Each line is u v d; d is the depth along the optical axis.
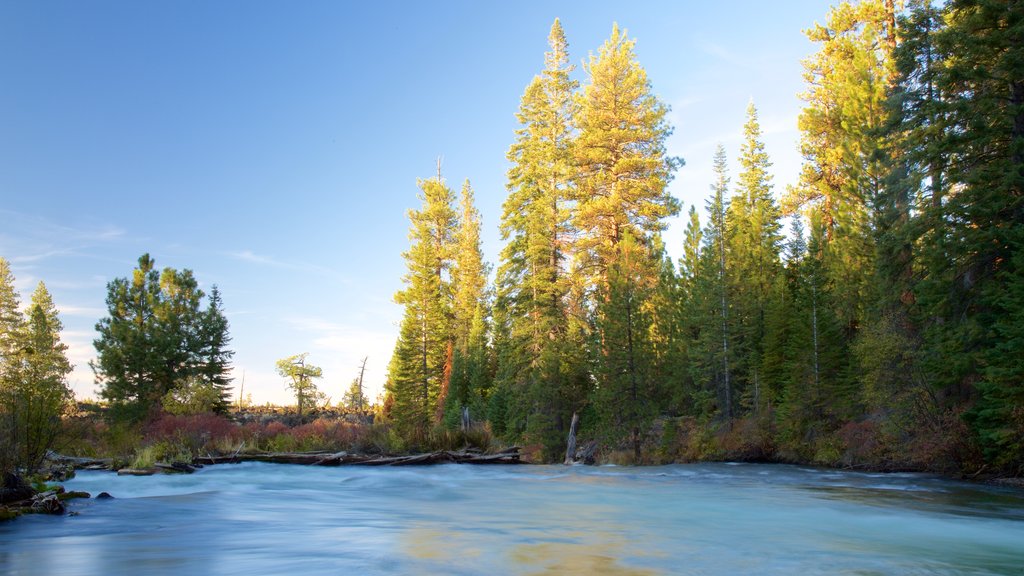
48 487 14.63
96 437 30.00
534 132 48.78
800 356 32.62
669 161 46.69
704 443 33.66
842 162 44.22
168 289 51.50
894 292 25.12
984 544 9.32
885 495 16.19
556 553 8.13
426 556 7.90
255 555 8.03
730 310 40.91
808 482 20.16
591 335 37.59
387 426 35.91
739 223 53.62
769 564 7.53
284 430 36.34
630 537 9.68
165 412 43.75
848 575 6.97
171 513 12.59
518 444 38.12
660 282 46.56
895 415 23.88
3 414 14.79
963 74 20.45
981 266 20.83
